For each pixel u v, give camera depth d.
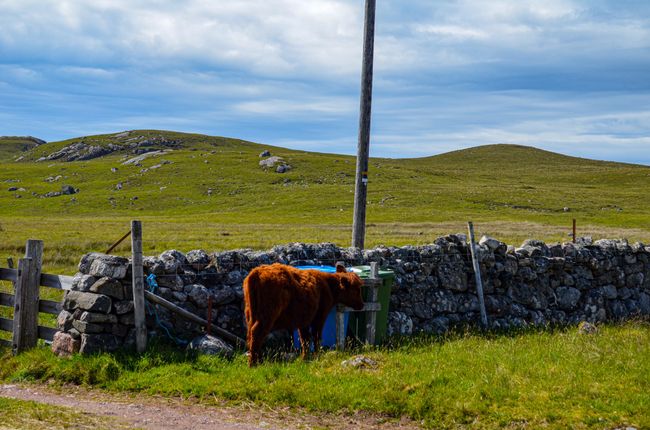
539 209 93.81
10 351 10.66
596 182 152.00
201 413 7.87
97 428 6.84
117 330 10.10
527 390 8.26
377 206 96.50
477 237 47.00
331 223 74.44
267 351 10.60
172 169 141.50
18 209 110.19
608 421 7.26
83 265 10.48
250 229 57.44
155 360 9.73
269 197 109.88
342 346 11.05
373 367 9.54
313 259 12.93
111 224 63.03
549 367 9.31
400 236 45.03
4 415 7.06
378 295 11.78
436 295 13.76
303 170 135.38
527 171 185.75
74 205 112.06
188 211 103.62
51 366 9.62
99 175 144.38
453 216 83.69
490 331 13.59
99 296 9.90
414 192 108.62
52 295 15.37
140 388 8.88
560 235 52.19
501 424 7.37
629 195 110.06
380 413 7.89
